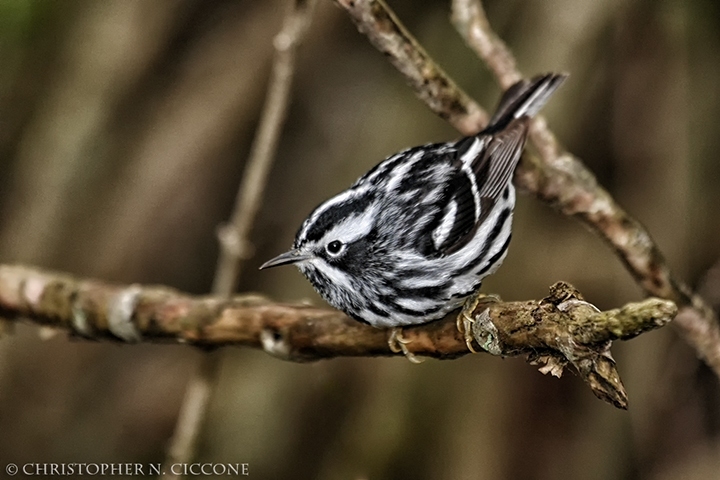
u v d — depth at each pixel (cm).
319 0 1333
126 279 1334
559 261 1130
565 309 550
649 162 1144
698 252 1135
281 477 1211
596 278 1121
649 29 1141
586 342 529
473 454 1116
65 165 1330
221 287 888
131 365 1398
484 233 788
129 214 1329
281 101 848
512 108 824
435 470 1119
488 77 1194
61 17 1371
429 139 1211
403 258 757
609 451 1139
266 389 1252
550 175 793
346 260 762
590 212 793
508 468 1119
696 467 1133
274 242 1330
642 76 1144
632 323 503
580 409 1138
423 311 740
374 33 712
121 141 1341
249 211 878
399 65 736
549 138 811
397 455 1130
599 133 1162
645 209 1141
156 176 1331
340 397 1208
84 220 1328
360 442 1151
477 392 1132
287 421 1227
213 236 1362
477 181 790
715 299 1095
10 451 1314
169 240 1349
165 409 1378
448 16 1257
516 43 1160
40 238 1319
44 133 1348
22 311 870
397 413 1143
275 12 1342
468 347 716
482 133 816
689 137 1137
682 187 1130
